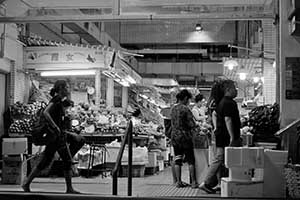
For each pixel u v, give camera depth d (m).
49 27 13.57
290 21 6.70
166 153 13.73
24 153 8.12
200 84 25.84
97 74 11.68
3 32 10.57
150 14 8.37
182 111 7.46
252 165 4.89
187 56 23.88
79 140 6.35
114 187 4.41
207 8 8.59
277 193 4.98
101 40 16.47
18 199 3.88
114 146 10.03
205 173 7.51
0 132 10.71
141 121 13.64
